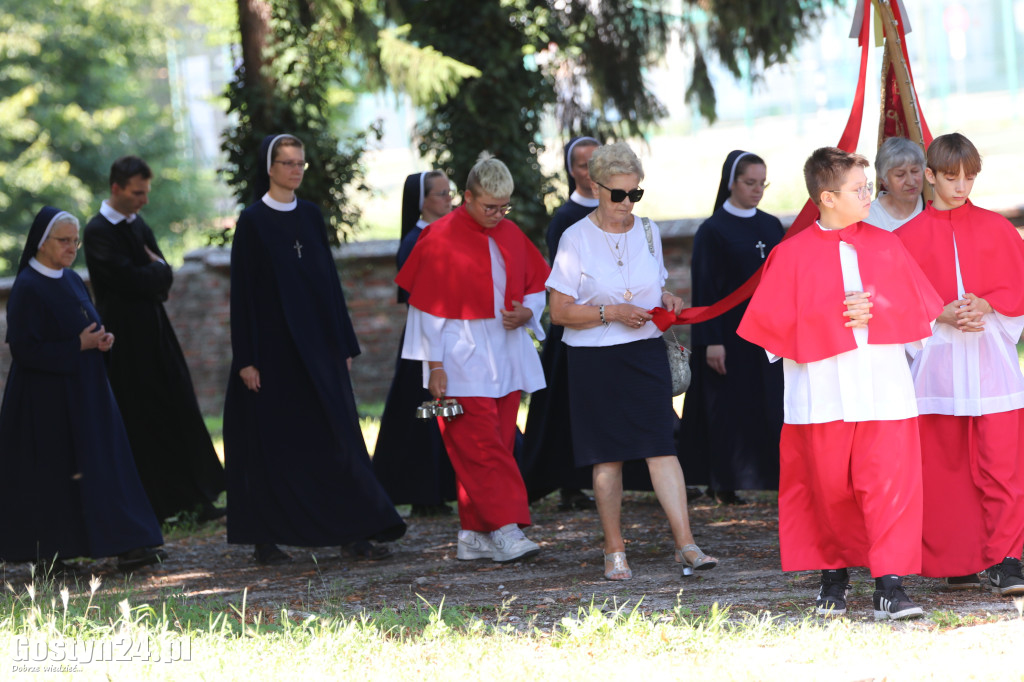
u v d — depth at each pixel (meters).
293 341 14.62
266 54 23.39
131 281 17.44
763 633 9.52
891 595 9.92
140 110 59.50
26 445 14.55
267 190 15.10
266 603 12.43
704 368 16.94
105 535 14.41
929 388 11.08
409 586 13.03
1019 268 11.02
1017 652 8.66
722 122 83.50
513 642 9.77
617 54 27.97
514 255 14.22
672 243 31.38
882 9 12.06
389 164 78.81
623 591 12.03
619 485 12.75
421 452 17.25
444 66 23.88
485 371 13.98
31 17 53.06
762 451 16.53
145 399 17.75
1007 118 81.56
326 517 14.53
